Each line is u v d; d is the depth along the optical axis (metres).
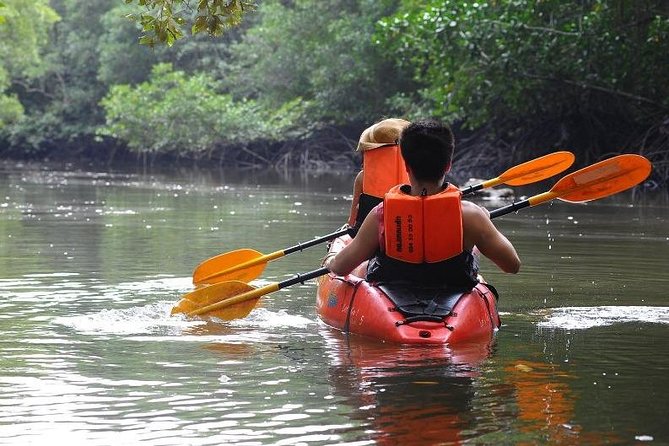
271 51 58.22
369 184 9.96
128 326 8.79
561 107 36.00
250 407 6.04
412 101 47.47
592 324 8.86
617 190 9.71
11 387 6.53
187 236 16.91
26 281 11.48
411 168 8.25
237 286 9.36
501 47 31.39
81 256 13.93
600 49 31.09
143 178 42.97
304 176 45.00
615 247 15.11
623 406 6.04
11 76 71.44
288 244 15.62
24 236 16.92
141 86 59.19
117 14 67.69
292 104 54.75
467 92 33.84
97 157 73.44
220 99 57.59
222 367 7.12
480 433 5.50
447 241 8.21
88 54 72.31
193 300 9.34
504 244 8.46
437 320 8.08
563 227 18.64
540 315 9.34
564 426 5.62
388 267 8.52
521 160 37.88
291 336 8.38
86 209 23.67
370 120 52.56
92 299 10.20
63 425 5.69
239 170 53.97
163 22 9.32
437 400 6.16
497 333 8.43
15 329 8.59
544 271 12.43
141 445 5.34
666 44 30.16
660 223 19.52
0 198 27.86
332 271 8.91
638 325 8.80
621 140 36.38
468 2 31.67
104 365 7.19
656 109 33.91
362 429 5.58
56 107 73.88
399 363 7.23
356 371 6.97
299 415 5.86
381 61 50.44
